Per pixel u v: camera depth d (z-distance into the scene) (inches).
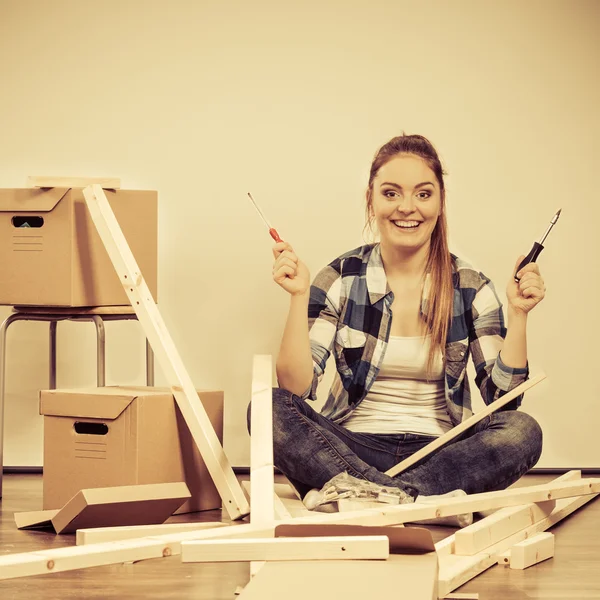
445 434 105.0
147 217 122.5
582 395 139.6
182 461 104.3
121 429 99.4
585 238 139.6
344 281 120.6
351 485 97.3
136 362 140.6
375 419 116.7
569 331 139.6
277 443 106.0
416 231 118.8
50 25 140.5
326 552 65.2
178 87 140.0
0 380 117.9
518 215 139.6
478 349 116.5
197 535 76.2
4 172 141.0
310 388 114.4
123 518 91.4
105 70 140.4
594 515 106.1
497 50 139.4
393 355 118.0
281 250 111.5
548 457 139.6
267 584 57.2
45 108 140.6
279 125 139.6
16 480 131.4
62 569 68.1
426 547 67.1
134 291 106.1
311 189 139.5
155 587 73.7
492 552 82.2
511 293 111.3
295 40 139.9
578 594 72.4
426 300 118.7
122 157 140.4
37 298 113.3
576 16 139.3
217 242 139.8
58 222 112.2
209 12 139.9
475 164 139.6
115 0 140.3
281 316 139.5
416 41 139.5
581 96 139.4
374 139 139.5
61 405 102.1
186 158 139.9
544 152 139.5
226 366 139.6
